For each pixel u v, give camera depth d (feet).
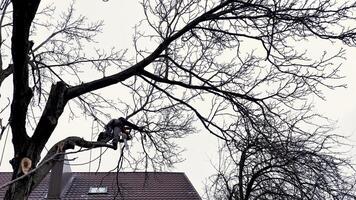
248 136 22.53
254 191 29.04
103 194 53.42
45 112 16.47
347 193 24.53
